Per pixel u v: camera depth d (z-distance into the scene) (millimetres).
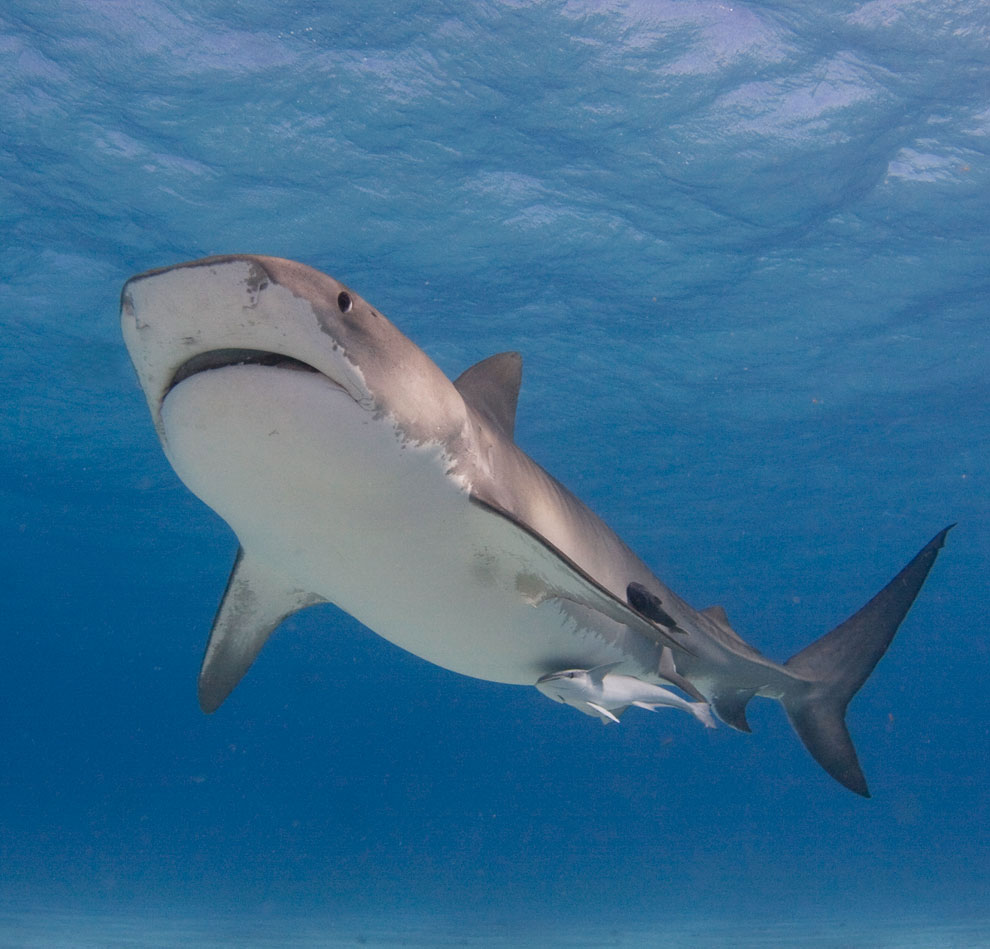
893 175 13234
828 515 30859
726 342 18141
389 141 12445
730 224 14367
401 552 3299
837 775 6180
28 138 12109
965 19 10500
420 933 17547
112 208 13695
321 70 11195
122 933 15836
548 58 11078
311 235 14625
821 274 15750
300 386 2574
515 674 4438
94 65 10883
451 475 3184
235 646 4668
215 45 10711
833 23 10602
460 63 11156
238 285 2352
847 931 17281
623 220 14344
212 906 24250
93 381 19234
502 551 3482
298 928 18109
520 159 12930
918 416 21688
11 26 10281
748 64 11242
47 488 26906
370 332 2805
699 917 21672
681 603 5551
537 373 19547
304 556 3324
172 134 12125
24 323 16922
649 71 11320
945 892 31172
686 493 28406
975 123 12164
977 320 17188
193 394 2508
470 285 16141
